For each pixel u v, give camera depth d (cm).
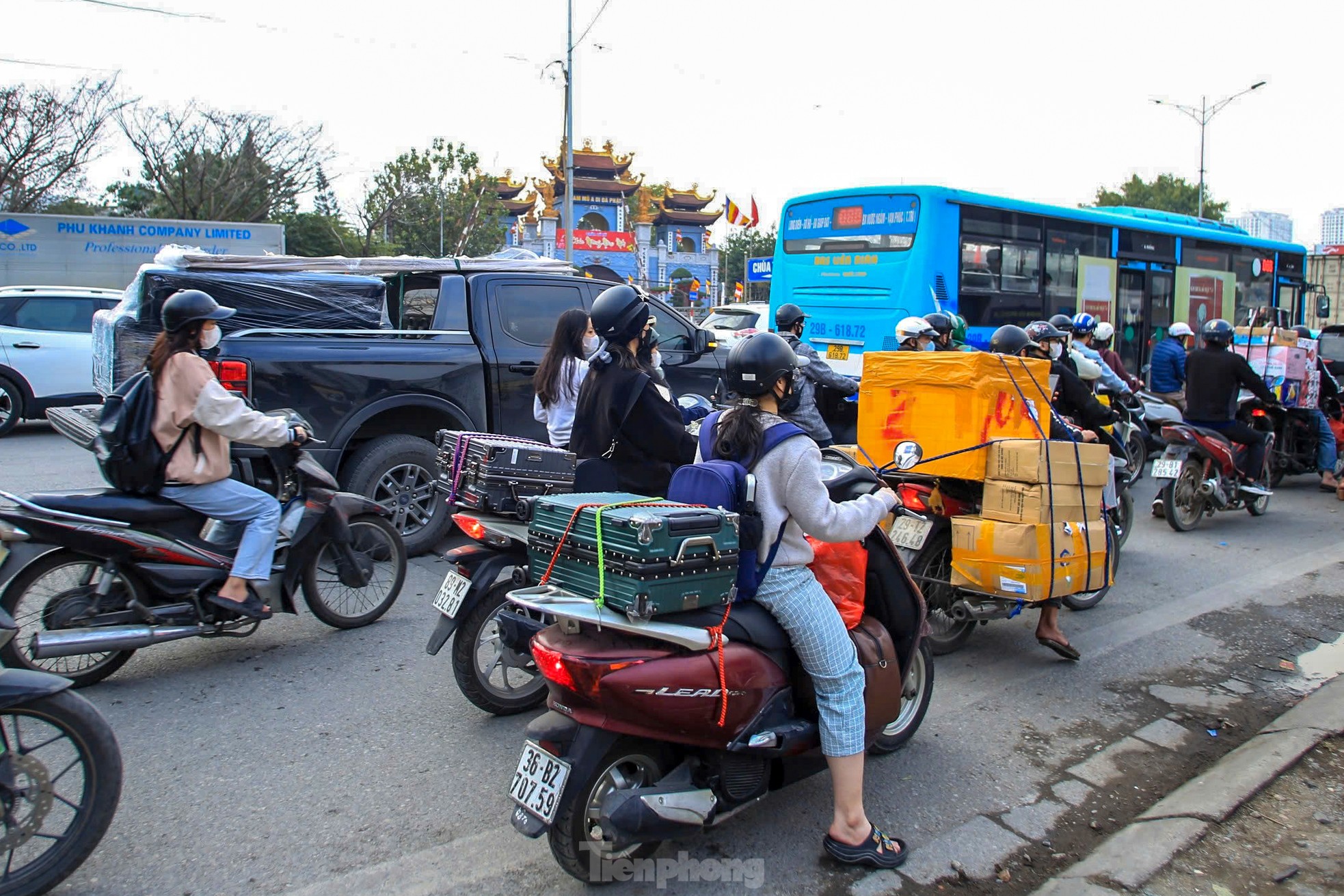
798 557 311
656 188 5438
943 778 388
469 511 419
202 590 454
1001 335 597
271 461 538
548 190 5050
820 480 302
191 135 2747
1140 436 1032
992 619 512
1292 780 386
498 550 416
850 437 891
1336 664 524
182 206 2778
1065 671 509
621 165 5134
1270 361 1006
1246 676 507
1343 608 623
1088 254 1279
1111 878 315
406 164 3431
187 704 434
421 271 734
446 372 681
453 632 411
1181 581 679
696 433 505
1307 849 337
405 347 663
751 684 303
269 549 464
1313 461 1015
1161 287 1431
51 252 1966
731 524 290
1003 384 490
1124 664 521
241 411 444
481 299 714
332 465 631
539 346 734
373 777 372
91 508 425
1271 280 1700
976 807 365
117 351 603
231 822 337
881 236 1096
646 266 4862
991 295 1133
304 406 616
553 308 751
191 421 436
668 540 276
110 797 289
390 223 3450
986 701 467
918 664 404
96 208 3112
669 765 307
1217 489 819
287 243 3234
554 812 276
